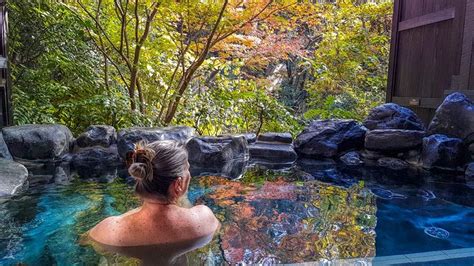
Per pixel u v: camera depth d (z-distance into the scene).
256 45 6.54
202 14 5.16
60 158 3.66
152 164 1.64
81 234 1.81
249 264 1.54
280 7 5.30
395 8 5.37
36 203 2.36
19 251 1.61
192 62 5.82
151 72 5.69
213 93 5.89
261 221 2.13
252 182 3.16
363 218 2.25
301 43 7.84
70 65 5.00
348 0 7.51
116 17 5.64
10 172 2.88
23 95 4.63
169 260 1.52
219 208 2.38
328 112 6.79
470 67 3.95
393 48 5.41
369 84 8.09
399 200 2.65
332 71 7.79
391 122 4.52
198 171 3.56
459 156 3.62
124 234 1.67
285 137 4.67
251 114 5.70
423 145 3.90
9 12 4.62
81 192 2.64
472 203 2.59
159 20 5.43
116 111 4.55
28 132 3.55
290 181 3.22
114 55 5.80
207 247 1.67
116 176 3.15
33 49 4.96
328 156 4.36
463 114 3.71
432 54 4.62
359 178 3.36
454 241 1.90
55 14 4.94
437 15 4.47
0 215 2.11
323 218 2.22
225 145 4.02
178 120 5.59
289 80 9.81
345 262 1.61
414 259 1.67
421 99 4.77
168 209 1.74
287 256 1.64
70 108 4.89
